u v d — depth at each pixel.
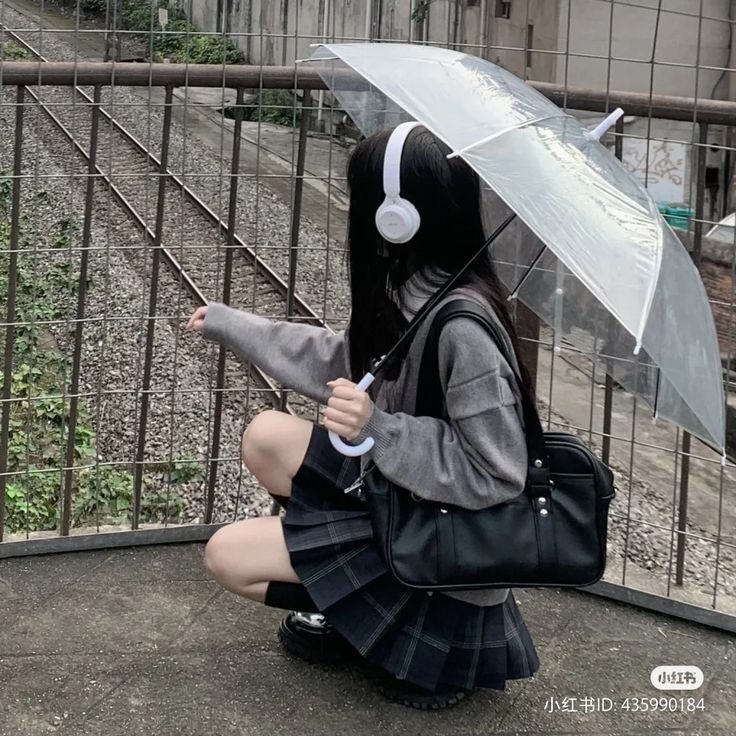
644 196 2.09
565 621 2.89
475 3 3.52
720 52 9.00
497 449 2.10
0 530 3.05
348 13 3.76
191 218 9.11
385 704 2.45
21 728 2.29
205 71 3.05
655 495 4.96
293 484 2.37
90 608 2.79
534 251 2.53
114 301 7.38
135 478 3.22
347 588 2.27
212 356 6.25
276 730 2.34
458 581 2.17
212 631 2.72
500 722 2.42
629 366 2.29
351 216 2.19
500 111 2.04
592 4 8.70
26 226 8.80
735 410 5.14
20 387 5.87
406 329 2.21
